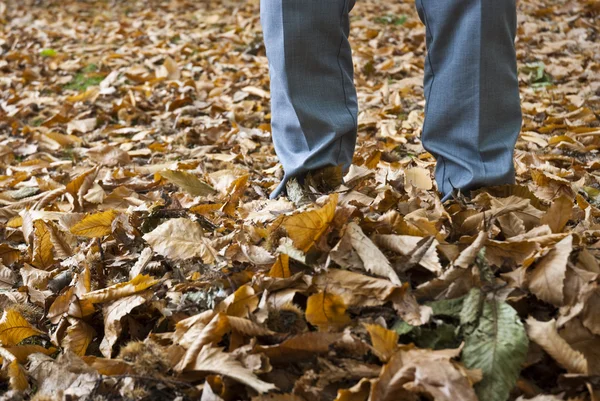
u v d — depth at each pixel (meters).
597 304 1.24
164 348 1.29
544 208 1.68
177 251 1.55
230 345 1.26
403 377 1.12
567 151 2.60
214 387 1.20
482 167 1.69
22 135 3.26
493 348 1.18
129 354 1.29
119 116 3.44
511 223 1.53
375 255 1.35
